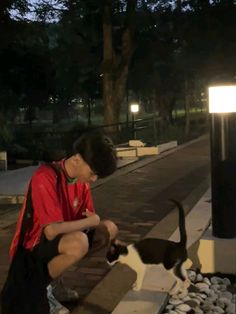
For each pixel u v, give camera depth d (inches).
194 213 242.4
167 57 1149.1
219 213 177.0
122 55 840.9
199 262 179.3
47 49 885.2
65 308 145.9
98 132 133.8
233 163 174.9
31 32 730.8
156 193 362.3
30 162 553.9
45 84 833.5
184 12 1055.0
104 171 125.3
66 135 599.5
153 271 172.6
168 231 246.7
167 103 1312.7
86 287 173.3
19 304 122.9
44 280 125.6
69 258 124.5
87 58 1119.6
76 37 1118.4
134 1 843.4
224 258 176.6
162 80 1234.6
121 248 155.3
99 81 1180.5
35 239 126.7
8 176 398.9
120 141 689.6
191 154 656.4
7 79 776.3
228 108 173.0
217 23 1045.2
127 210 304.2
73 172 129.4
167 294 154.1
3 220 272.8
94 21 919.7
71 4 874.1
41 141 610.5
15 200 316.5
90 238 143.1
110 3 816.9
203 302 152.6
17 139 613.0
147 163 546.3
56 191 127.6
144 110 1872.5
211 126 176.6
